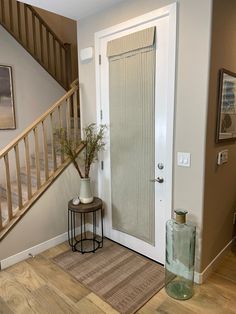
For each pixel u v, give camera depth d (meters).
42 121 2.73
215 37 1.96
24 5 3.75
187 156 2.14
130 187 2.67
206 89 1.97
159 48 2.21
